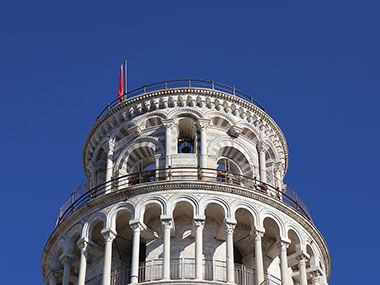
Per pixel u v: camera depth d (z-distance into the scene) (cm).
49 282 5869
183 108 6347
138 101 6444
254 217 5628
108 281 5381
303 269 5716
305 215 6019
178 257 5550
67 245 5791
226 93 6444
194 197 5594
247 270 5681
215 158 6159
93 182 6450
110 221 5619
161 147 6203
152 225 5716
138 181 6144
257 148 6431
